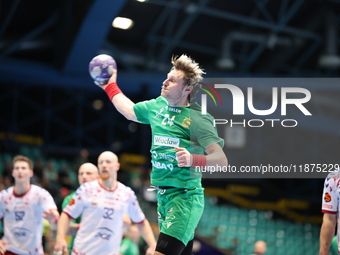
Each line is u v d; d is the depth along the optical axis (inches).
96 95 1143.0
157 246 183.8
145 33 978.7
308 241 1032.8
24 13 888.3
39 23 928.9
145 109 202.2
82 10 715.4
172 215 185.8
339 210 191.6
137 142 1157.1
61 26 831.7
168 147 187.8
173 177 187.8
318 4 948.0
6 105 1069.1
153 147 193.5
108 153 273.6
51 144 1098.7
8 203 283.3
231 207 1168.8
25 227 282.5
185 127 187.9
